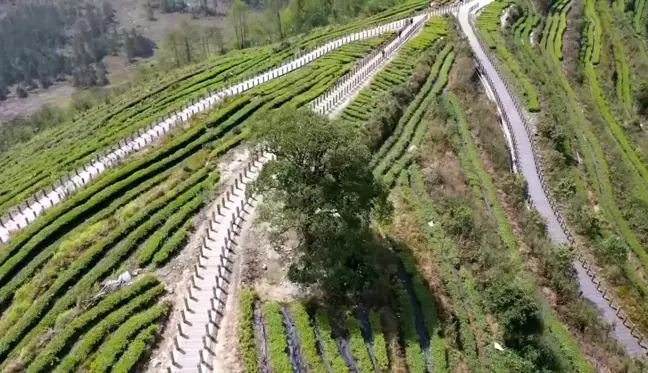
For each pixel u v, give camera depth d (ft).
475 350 176.76
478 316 188.24
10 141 461.78
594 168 305.12
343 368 150.92
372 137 261.65
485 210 241.76
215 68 410.11
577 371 180.75
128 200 221.87
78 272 183.32
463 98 318.24
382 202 179.11
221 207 211.00
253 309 166.09
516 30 447.83
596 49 462.60
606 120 368.68
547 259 222.69
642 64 452.35
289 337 158.81
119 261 187.11
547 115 315.37
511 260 214.48
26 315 169.27
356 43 393.09
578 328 201.46
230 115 290.15
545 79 372.38
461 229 218.38
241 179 227.40
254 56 425.69
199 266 181.78
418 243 207.21
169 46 604.08
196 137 268.00
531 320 182.80
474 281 199.62
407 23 432.66
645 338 213.05
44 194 236.63
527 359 175.42
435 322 176.55
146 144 268.21
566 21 496.23
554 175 276.41
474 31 421.18
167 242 193.26
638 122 376.89
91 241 197.47
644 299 230.68
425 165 256.32
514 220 243.40
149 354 153.07
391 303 177.68
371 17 478.59
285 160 161.99
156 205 211.41
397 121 286.46
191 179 229.25
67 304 172.24
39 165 280.10
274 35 567.59
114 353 149.79
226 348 153.69
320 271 168.04
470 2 498.28
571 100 368.48
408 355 164.35
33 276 188.65
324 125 161.27
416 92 317.42
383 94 304.09
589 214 252.21
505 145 290.76
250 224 200.75
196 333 157.89
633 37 497.87
